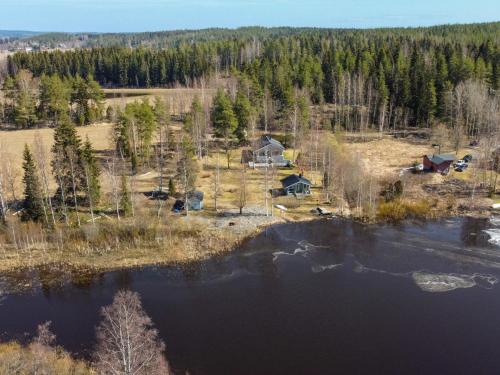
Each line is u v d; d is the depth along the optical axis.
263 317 48.59
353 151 107.50
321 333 45.88
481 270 57.06
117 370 33.06
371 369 40.81
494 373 40.25
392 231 68.81
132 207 70.25
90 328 46.94
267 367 41.19
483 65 129.50
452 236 66.75
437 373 40.25
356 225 71.12
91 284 55.50
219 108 104.31
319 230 69.31
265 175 85.81
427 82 124.75
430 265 58.59
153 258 61.03
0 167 80.88
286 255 61.97
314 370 40.78
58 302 51.88
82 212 70.94
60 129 72.00
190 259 61.06
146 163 96.31
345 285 54.44
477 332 45.47
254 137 112.00
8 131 124.00
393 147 111.50
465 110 119.00
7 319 48.78
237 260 60.88
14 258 60.69
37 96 143.88
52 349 42.59
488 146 88.94
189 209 73.94
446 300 50.81
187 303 51.50
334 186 80.88
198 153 103.44
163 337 45.59
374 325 46.84
